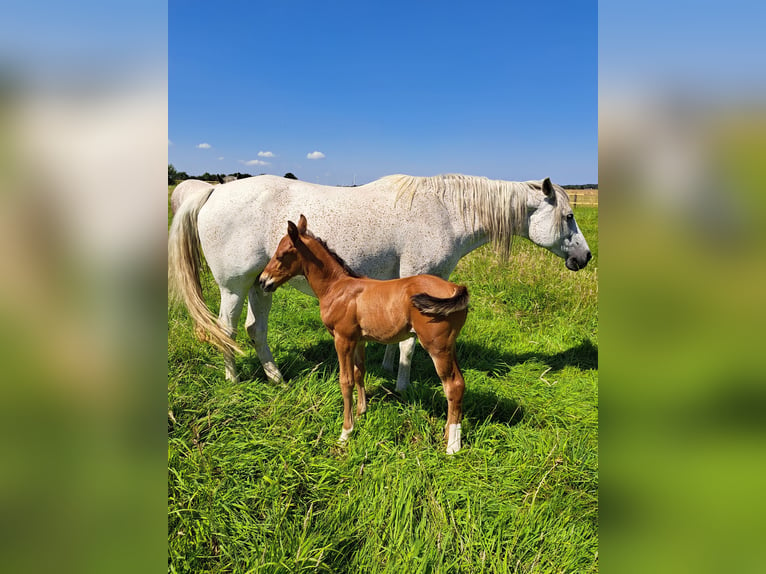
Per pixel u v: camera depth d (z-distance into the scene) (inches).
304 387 131.0
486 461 100.5
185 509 80.2
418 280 103.3
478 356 163.0
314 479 93.4
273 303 222.1
